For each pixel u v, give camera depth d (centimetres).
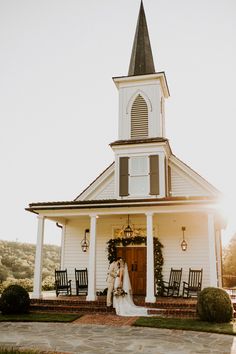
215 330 944
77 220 1853
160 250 1678
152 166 1759
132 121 1892
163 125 1988
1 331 967
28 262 4375
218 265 1862
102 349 772
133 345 807
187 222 1709
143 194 1741
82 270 1727
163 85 2003
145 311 1245
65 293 1761
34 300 1401
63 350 761
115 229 1778
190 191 1834
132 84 1944
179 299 1473
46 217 1585
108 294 1315
